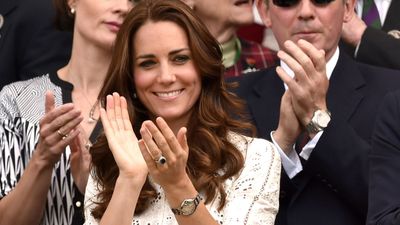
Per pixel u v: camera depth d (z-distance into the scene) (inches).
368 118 866.1
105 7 930.1
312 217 845.2
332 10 880.9
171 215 767.7
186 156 707.4
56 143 840.3
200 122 787.4
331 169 840.3
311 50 831.1
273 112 885.8
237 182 765.3
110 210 732.0
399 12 1004.6
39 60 1043.3
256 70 991.6
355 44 963.3
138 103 806.5
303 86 833.5
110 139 743.1
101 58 935.0
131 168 734.5
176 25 781.9
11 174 892.0
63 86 933.8
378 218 776.3
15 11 1056.8
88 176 854.5
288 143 846.5
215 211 756.6
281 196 853.2
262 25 1136.2
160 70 781.3
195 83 786.2
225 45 1053.2
